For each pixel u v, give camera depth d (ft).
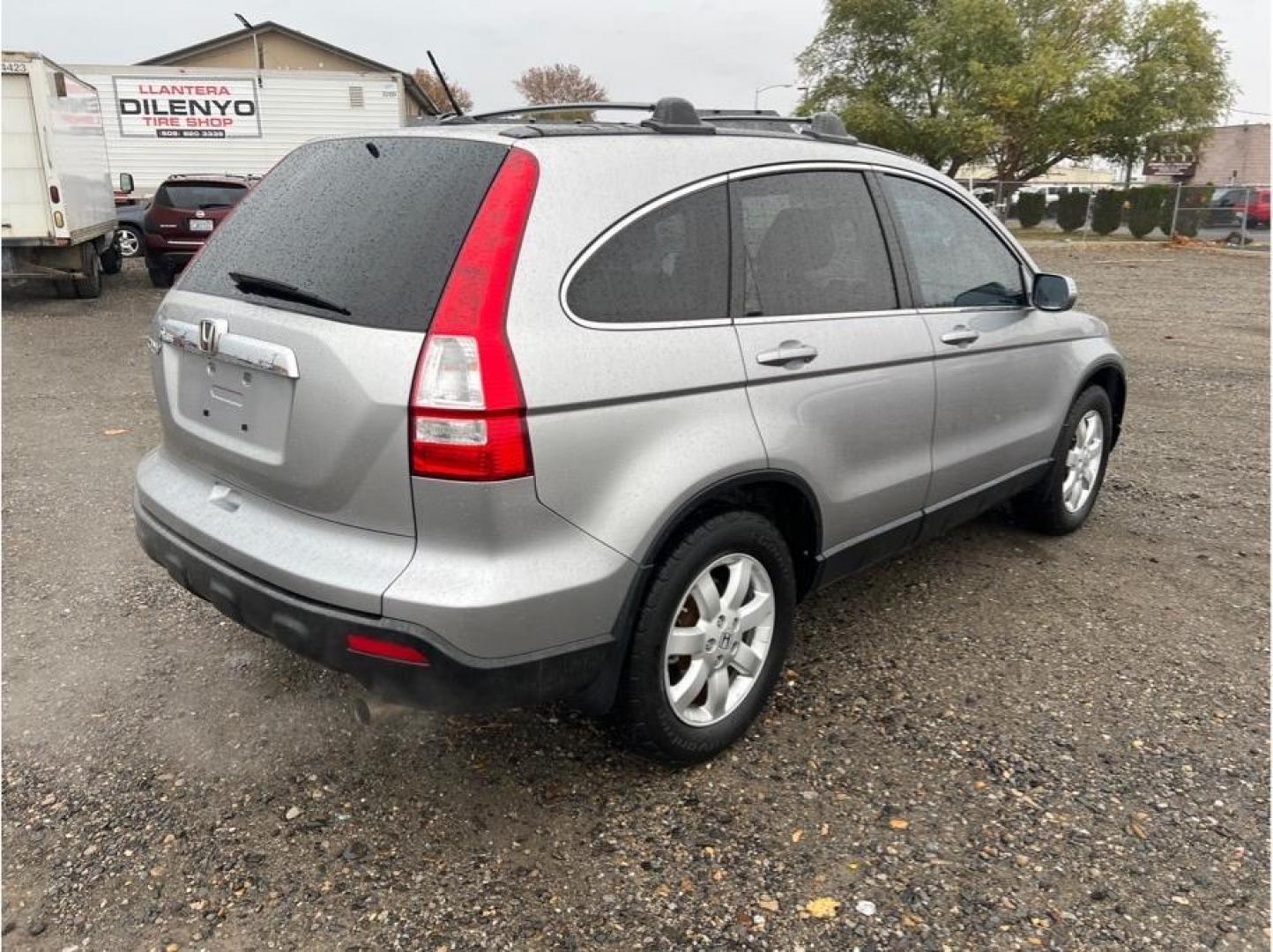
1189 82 119.75
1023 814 9.25
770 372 9.60
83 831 8.81
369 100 85.61
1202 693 11.50
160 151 83.51
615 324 8.45
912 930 7.85
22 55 40.24
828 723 10.70
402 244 8.17
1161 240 100.78
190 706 10.78
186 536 9.39
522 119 11.09
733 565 9.65
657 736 9.22
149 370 29.71
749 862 8.57
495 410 7.55
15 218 41.98
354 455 7.84
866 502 11.05
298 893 8.14
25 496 17.61
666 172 9.13
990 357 12.87
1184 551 15.80
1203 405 26.35
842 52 133.49
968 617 13.32
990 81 113.80
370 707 8.85
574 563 8.13
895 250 11.58
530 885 8.27
